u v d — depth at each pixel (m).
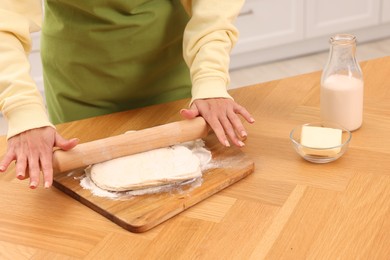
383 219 1.03
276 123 1.34
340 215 1.04
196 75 1.33
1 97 1.21
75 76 1.51
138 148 1.17
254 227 1.03
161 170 1.13
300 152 1.20
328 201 1.08
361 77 1.29
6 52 1.25
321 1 3.22
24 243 1.02
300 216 1.05
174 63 1.57
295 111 1.39
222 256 0.97
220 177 1.13
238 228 1.03
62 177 1.16
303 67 3.31
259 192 1.12
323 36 3.37
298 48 3.40
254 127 1.33
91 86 1.53
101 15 1.39
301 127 1.27
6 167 1.12
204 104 1.26
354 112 1.28
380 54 3.38
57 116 1.64
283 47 3.36
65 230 1.05
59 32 1.45
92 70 1.49
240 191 1.12
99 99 1.56
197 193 1.09
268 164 1.20
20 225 1.07
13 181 1.19
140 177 1.11
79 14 1.41
